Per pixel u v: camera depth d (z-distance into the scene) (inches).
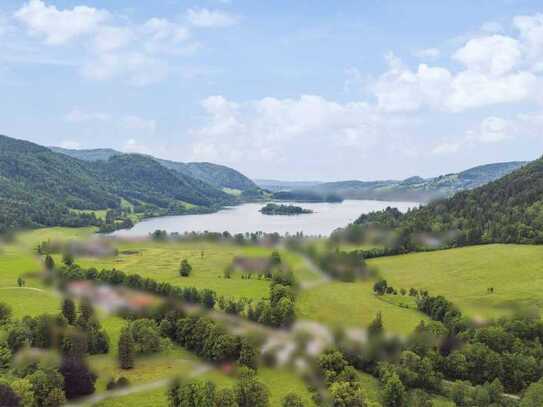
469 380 4911.4
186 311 6250.0
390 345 5300.2
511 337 5182.1
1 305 5723.4
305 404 4402.1
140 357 5398.6
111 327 6067.9
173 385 4397.1
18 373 4338.1
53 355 4606.3
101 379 4778.5
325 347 5241.1
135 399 4409.5
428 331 5418.3
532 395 4247.0
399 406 4463.6
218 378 4931.1
